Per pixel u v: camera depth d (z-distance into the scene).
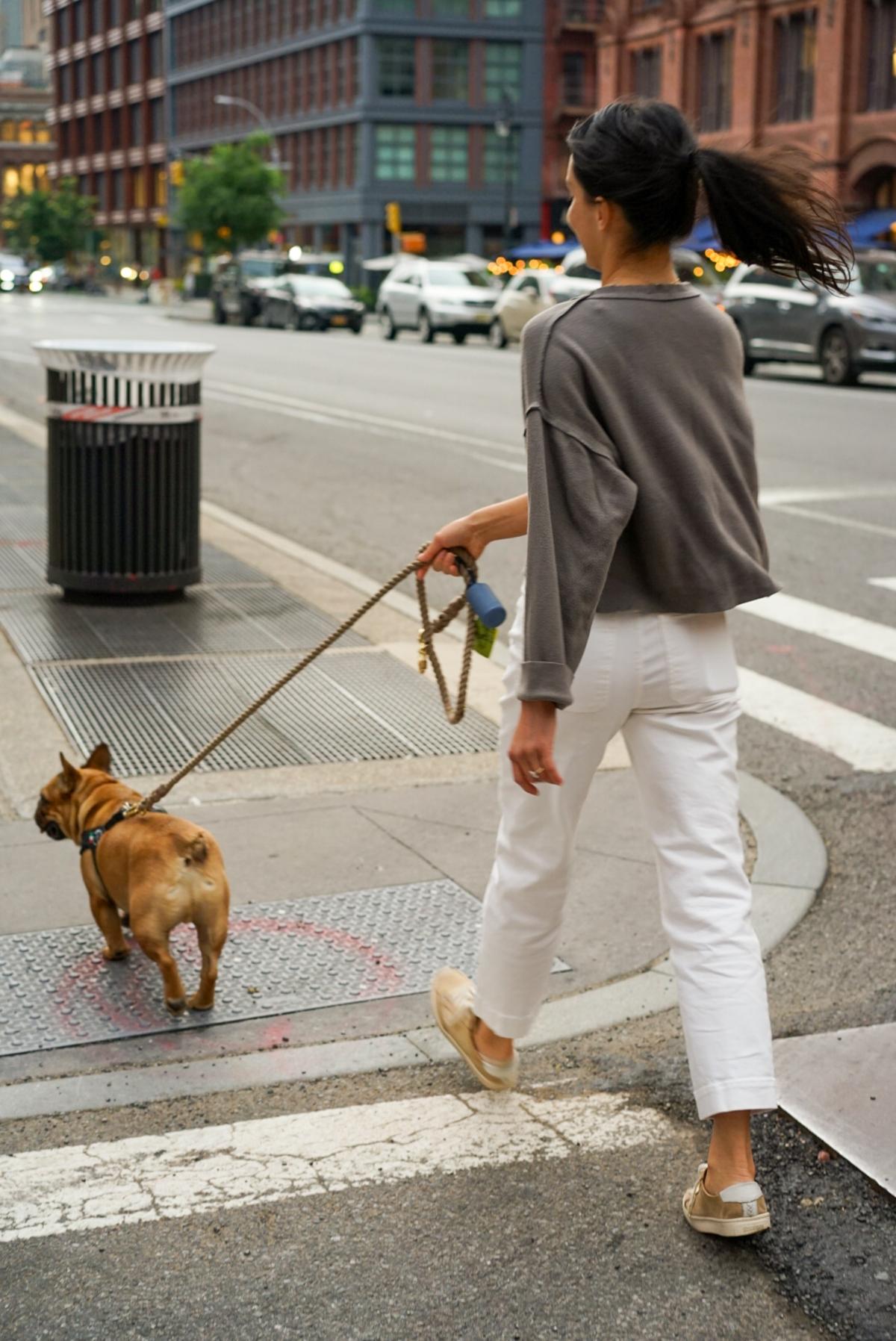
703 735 2.90
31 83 145.88
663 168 2.79
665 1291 2.74
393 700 6.65
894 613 8.71
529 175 71.94
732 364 2.90
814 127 43.31
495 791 5.53
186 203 67.88
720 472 2.85
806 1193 3.03
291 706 6.50
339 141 73.00
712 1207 2.84
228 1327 2.63
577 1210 2.99
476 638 3.24
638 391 2.75
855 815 5.50
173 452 7.93
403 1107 3.39
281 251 74.38
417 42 69.56
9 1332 2.62
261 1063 3.59
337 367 27.59
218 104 87.25
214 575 9.05
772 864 4.95
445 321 37.50
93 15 107.88
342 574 9.30
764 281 25.61
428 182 71.00
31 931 4.29
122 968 4.07
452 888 4.65
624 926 4.41
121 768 5.64
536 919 3.15
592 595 2.71
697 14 48.56
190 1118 3.35
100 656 7.13
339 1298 2.71
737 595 2.83
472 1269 2.80
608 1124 3.32
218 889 3.74
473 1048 3.40
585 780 2.98
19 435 15.59
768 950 4.32
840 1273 2.79
